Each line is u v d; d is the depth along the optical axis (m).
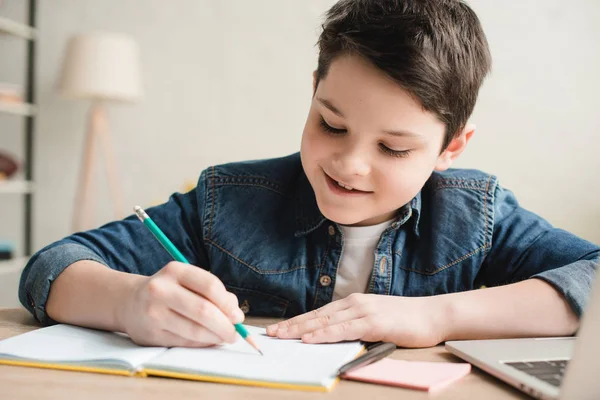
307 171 0.83
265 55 2.87
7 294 2.93
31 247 2.83
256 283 0.96
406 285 0.96
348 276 0.98
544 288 0.76
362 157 0.76
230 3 2.87
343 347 0.64
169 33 2.90
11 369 0.55
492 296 0.75
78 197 2.86
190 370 0.53
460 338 0.71
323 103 0.76
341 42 0.75
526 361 0.58
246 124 2.89
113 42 2.65
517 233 0.98
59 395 0.48
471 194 1.00
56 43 2.95
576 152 2.62
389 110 0.73
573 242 0.92
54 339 0.63
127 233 0.95
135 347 0.62
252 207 0.99
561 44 2.60
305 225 0.97
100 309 0.68
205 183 1.02
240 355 0.59
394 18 0.75
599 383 0.45
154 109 2.92
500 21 2.63
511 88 2.63
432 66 0.73
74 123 2.95
